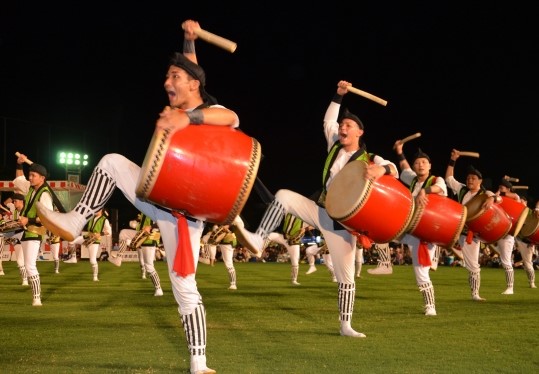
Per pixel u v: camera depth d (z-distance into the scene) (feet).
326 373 14.37
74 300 31.07
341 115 19.70
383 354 16.66
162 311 26.09
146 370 14.49
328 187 18.97
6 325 21.85
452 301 31.19
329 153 19.81
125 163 14.75
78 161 101.81
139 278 48.88
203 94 14.52
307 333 20.25
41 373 14.12
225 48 14.48
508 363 15.60
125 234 48.01
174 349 17.17
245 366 15.05
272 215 17.95
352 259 19.71
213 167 13.29
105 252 87.71
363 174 18.43
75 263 77.20
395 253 82.94
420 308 27.48
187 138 13.29
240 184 13.46
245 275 54.65
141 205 14.65
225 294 35.04
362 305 28.71
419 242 24.38
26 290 37.45
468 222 28.48
